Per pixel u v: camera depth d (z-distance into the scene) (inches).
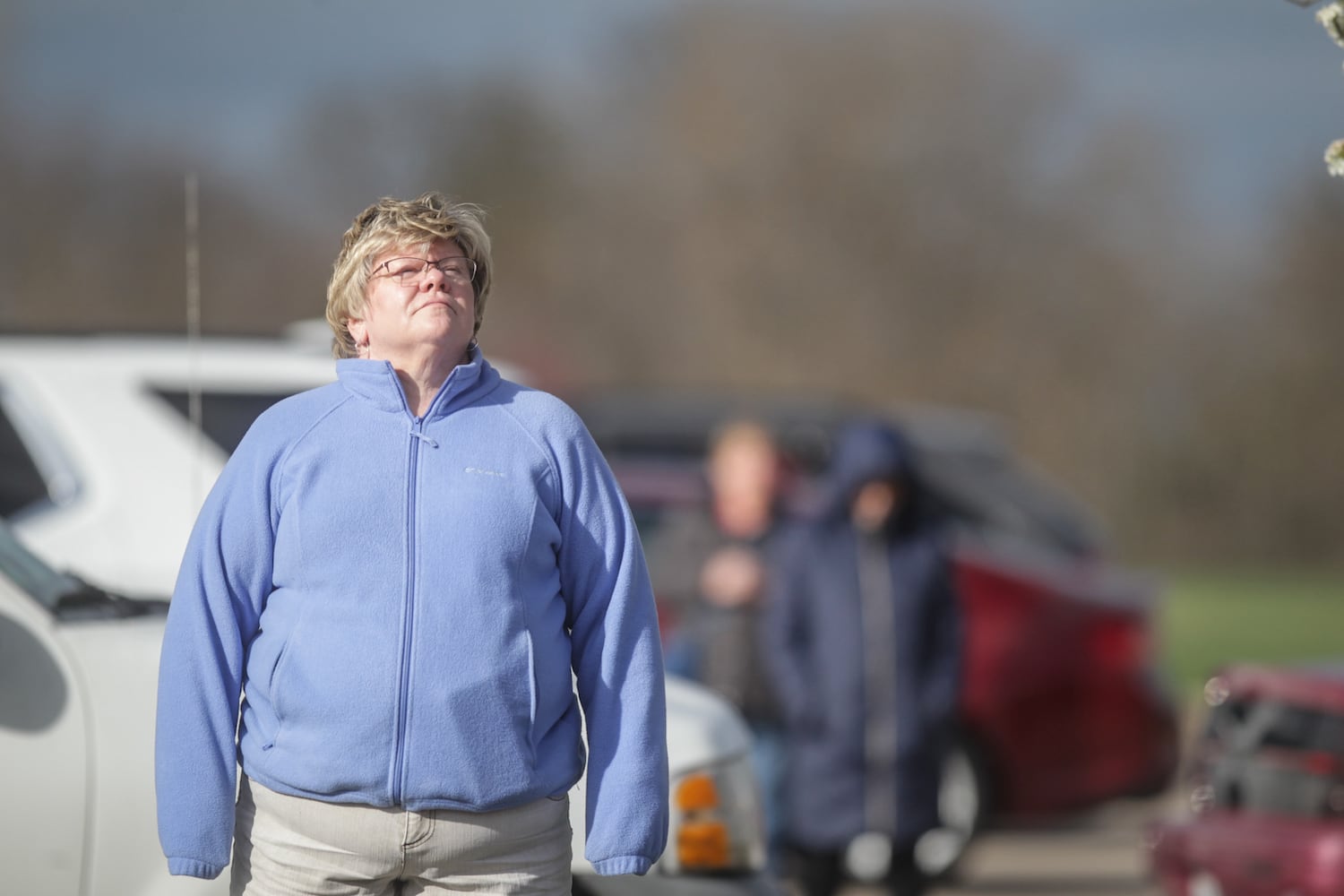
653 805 372.8
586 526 377.7
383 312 379.6
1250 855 660.7
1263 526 5002.5
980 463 1279.5
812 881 877.2
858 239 5236.2
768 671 879.7
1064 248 5187.0
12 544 478.3
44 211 4473.4
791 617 880.9
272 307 4697.3
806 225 5260.8
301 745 361.1
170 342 817.5
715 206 5265.8
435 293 378.0
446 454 369.7
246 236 4692.4
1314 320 5014.8
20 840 420.2
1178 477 5039.4
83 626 450.6
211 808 367.9
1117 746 1104.8
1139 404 5103.3
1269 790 668.7
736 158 5270.7
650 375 5191.9
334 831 362.9
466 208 393.1
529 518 368.2
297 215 4805.6
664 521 1085.1
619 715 375.2
